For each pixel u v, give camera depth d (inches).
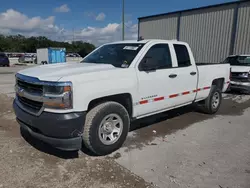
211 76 217.6
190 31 652.7
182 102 186.4
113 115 133.0
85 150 139.9
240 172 118.3
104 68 136.8
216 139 163.6
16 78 138.9
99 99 130.7
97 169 117.5
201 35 627.5
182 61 184.9
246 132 179.8
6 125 184.1
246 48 536.4
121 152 138.9
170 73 167.5
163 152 140.1
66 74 117.7
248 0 518.9
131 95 140.5
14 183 103.6
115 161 127.1
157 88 157.6
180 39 683.4
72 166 120.0
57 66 146.5
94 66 142.2
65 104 109.4
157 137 165.6
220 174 116.0
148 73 150.6
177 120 210.1
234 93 375.2
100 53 175.8
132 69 142.0
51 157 129.6
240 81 345.1
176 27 689.0
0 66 1071.0
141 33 807.7
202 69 203.9
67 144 113.9
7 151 135.3
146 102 151.7
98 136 126.6
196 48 644.7
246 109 260.8
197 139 163.0
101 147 128.9
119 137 138.5
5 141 150.1
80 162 124.6
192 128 187.5
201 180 110.3
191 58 193.9
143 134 171.0
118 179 108.7
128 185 104.0
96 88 120.3
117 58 156.7
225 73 239.8
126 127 141.5
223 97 339.3
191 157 134.1
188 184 106.7
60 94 108.7
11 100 284.7
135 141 157.0
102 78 123.9
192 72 189.9
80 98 113.6
